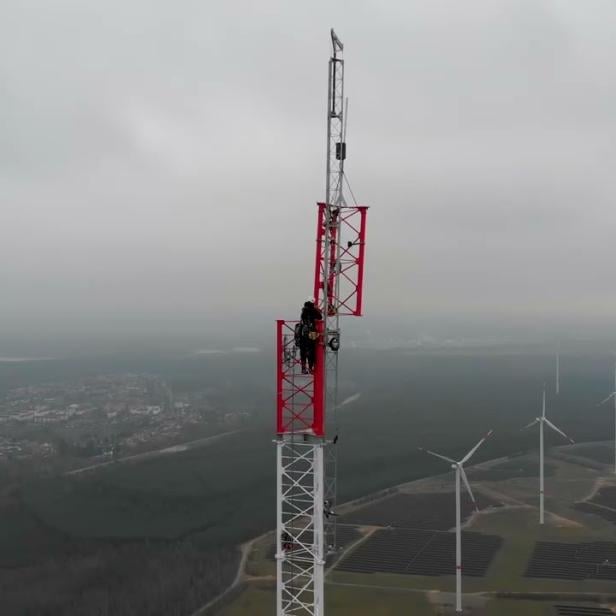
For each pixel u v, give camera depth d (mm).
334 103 50969
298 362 49312
